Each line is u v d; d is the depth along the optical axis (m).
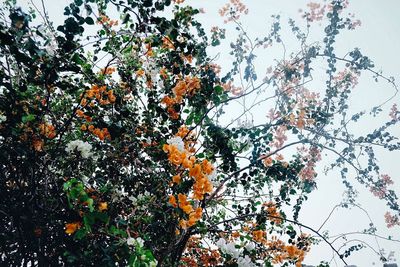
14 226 3.25
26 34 2.37
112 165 3.43
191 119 3.36
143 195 3.22
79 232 2.35
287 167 4.04
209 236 4.23
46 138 3.10
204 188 2.43
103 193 3.18
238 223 4.16
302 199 4.52
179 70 3.36
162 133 3.54
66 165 3.12
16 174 3.22
